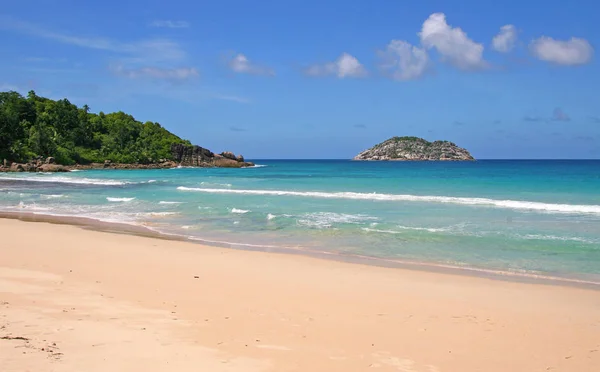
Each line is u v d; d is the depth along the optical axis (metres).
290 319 8.23
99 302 8.77
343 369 6.11
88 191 39.44
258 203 29.67
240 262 13.48
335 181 54.28
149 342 6.72
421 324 8.20
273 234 18.77
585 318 8.74
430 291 10.57
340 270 12.62
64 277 10.84
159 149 107.19
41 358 5.84
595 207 25.78
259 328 7.65
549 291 10.71
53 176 63.47
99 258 13.55
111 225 21.05
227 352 6.50
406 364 6.39
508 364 6.54
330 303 9.40
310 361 6.34
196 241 17.28
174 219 22.80
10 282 10.10
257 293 10.03
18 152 80.19
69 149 91.56
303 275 11.95
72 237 17.48
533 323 8.41
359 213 24.67
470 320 8.49
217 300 9.32
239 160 122.00
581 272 12.76
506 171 84.56
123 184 48.88
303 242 17.14
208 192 38.41
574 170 87.62
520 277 12.25
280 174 76.94
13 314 7.71
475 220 22.06
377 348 6.96
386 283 11.25
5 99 101.81
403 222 21.50
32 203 29.86
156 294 9.59
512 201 28.70
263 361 6.25
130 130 109.56
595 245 16.23
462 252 15.32
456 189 40.31
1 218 23.16
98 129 109.12
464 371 6.24
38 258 13.26
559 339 7.59
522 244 16.48
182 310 8.48
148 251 14.93
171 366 5.90
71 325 7.28
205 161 110.81
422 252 15.37
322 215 23.89
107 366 5.76
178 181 54.56
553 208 26.42
